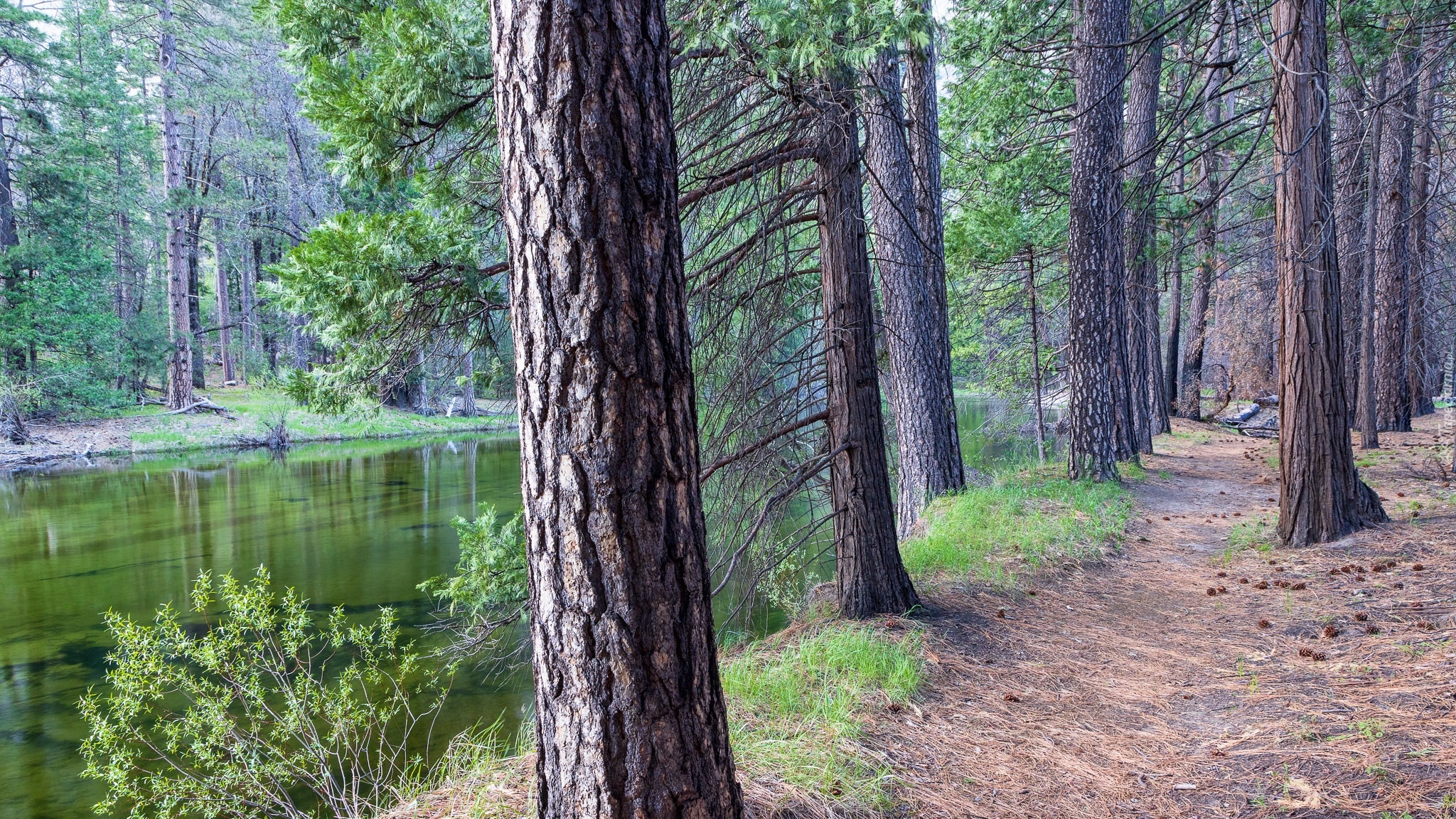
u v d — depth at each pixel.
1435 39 10.32
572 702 1.95
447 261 4.23
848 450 5.00
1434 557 5.24
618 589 1.89
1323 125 6.02
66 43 27.61
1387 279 16.28
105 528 13.16
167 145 27.00
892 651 4.20
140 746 5.82
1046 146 13.67
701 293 5.41
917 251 8.58
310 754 4.11
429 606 9.03
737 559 4.93
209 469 19.94
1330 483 6.18
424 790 3.36
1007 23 11.67
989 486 9.87
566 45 1.85
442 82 4.17
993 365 17.08
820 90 4.58
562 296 1.88
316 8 4.49
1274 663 3.94
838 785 2.86
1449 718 2.97
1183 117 6.71
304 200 29.09
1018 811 2.74
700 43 4.42
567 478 1.90
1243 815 2.61
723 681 3.89
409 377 4.72
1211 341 25.30
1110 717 3.53
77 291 25.03
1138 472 10.96
